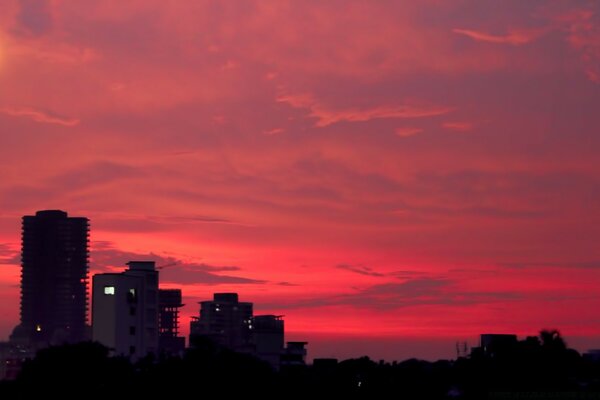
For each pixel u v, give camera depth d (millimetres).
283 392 188375
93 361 166000
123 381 167000
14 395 161250
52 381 161750
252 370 180375
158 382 167000
